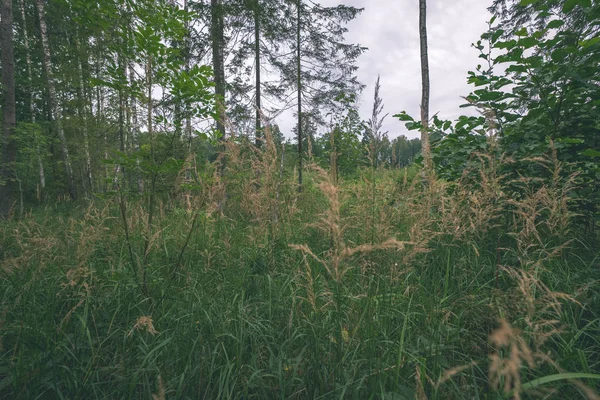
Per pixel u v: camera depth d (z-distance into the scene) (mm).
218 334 1938
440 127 3844
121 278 2512
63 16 10867
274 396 1677
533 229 1978
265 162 2789
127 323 2066
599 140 2877
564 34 2678
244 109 9445
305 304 2242
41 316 2174
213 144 3068
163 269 2926
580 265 2600
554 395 1480
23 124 11578
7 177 8266
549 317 1922
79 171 15594
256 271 2867
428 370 1662
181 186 2746
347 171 10516
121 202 2602
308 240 3479
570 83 2871
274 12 9227
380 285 2180
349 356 1783
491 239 2910
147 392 1618
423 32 8195
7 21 8492
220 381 1612
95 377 1741
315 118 10586
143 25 2623
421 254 2705
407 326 2025
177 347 1935
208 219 2961
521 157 3117
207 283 2668
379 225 2213
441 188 2518
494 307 1786
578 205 2986
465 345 1900
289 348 1917
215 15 8391
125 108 2812
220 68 9289
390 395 1460
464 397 1506
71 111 13672
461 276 2314
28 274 2516
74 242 3082
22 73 16141
